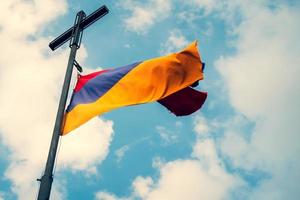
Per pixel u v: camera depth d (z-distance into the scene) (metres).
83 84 11.75
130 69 11.66
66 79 10.62
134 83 11.30
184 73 11.46
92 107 10.73
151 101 10.90
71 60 11.19
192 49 11.79
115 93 11.22
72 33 11.98
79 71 11.63
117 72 11.73
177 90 11.11
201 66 11.69
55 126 9.59
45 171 8.71
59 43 12.22
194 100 11.99
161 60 11.60
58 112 9.85
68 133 10.13
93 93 11.34
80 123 10.31
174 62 11.52
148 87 11.19
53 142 9.30
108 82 11.52
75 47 11.60
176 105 11.98
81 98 11.28
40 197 8.27
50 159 8.97
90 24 12.33
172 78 11.30
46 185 8.48
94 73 11.97
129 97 11.05
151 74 11.37
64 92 10.30
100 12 12.27
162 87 11.12
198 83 11.54
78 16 12.38
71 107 11.02
